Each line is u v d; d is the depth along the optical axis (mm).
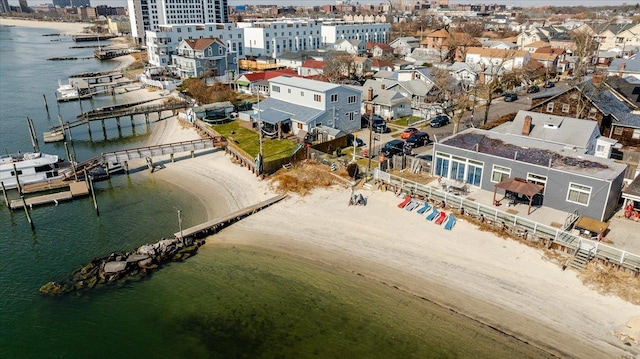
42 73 134125
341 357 25422
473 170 42906
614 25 144750
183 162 56469
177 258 35375
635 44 135500
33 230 40344
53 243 38125
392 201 42562
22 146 65188
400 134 63031
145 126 75812
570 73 112875
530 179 38938
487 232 36125
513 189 36469
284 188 46125
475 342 26156
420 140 57406
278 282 32156
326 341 26609
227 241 37750
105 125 77062
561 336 26203
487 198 40625
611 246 32188
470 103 81562
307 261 34500
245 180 49719
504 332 26766
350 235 37438
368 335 26969
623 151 50625
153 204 45250
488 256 33344
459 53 122625
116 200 46375
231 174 51719
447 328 27297
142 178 52094
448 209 39969
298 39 153125
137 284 32312
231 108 74812
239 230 39406
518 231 35000
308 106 63875
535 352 25281
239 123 70625
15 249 37219
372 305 29500
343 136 57281
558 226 35000
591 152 46438
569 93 57969
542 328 26844
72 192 47250
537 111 61406
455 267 32500
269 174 49969
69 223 41594
